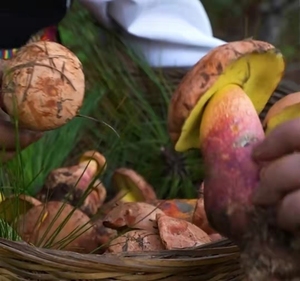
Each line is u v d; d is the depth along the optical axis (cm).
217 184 69
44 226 90
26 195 98
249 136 70
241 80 75
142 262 74
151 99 137
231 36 254
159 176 129
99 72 135
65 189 103
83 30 142
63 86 79
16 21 105
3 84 80
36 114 79
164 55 137
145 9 134
